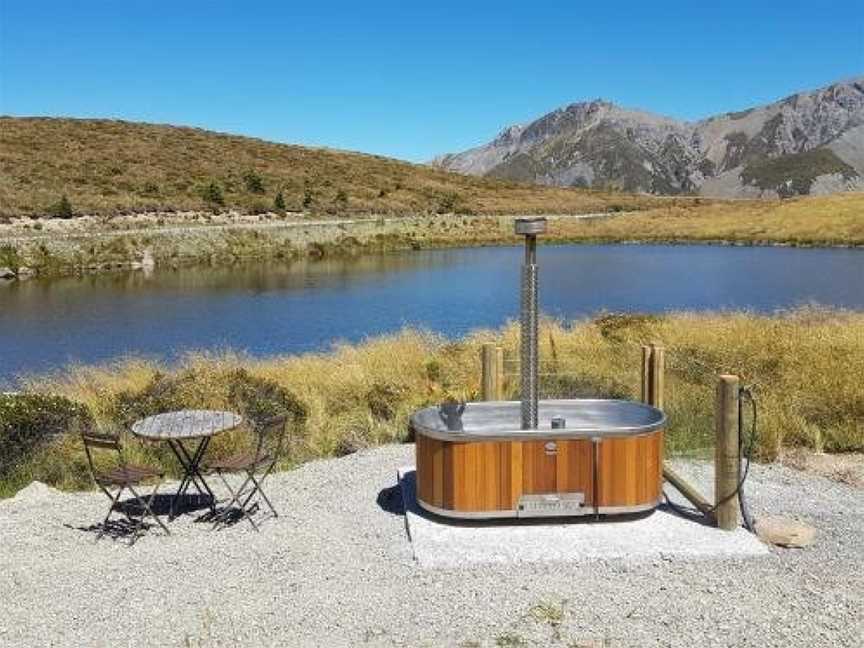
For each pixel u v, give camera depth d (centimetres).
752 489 764
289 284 3709
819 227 6288
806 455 878
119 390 1195
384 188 8725
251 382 1086
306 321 2630
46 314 2828
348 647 495
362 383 1203
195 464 761
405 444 966
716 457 656
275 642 502
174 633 516
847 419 947
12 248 4203
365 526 693
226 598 562
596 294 3284
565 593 560
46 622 534
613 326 1571
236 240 5269
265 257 5025
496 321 2581
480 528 664
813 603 543
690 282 3688
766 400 981
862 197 8081
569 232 6806
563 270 4291
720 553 617
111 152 7562
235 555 638
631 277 3928
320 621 527
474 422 755
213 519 723
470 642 497
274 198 6919
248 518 711
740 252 5344
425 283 3712
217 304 3052
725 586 568
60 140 7625
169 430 700
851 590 561
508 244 6119
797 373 1102
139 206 5634
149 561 632
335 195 7712
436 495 672
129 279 3947
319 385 1221
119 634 516
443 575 591
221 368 1248
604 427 691
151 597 567
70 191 5791
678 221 7300
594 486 664
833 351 1202
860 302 2919
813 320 1708
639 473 668
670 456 865
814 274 3944
